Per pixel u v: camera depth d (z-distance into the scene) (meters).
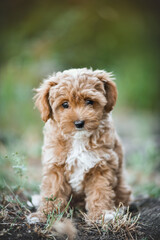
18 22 3.41
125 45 3.63
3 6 3.43
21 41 3.11
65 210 1.08
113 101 1.14
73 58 3.14
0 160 1.29
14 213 1.09
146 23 3.79
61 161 1.11
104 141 1.11
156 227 1.07
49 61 2.90
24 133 2.20
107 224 1.06
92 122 1.08
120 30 3.54
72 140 1.11
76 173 1.12
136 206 1.21
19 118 2.39
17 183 1.26
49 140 1.13
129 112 3.54
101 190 1.11
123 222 1.06
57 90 1.10
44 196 1.12
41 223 1.06
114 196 1.13
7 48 3.11
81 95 1.09
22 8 3.47
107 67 3.38
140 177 1.64
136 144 2.12
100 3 3.45
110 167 1.12
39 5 3.44
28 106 2.47
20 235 1.01
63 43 3.12
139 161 1.74
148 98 3.67
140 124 2.93
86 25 3.29
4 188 1.22
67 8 3.40
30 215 1.08
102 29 3.45
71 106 1.09
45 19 3.28
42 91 1.13
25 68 2.77
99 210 1.10
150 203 1.25
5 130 2.21
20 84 2.60
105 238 1.03
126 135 2.57
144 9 3.86
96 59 3.35
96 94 1.10
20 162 1.20
